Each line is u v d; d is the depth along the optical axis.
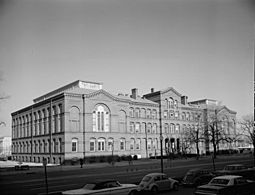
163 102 84.44
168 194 21.53
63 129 63.16
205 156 80.62
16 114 91.31
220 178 18.97
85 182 30.33
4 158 97.06
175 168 45.16
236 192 18.39
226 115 94.38
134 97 82.25
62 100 64.50
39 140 74.19
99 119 68.06
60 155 63.56
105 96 69.44
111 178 33.31
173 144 84.88
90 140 65.62
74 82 75.00
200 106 96.19
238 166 28.41
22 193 23.80
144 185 21.56
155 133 81.50
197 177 25.06
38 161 74.00
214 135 79.69
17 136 90.00
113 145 69.31
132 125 77.06
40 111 75.31
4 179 34.41
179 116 87.62
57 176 37.34
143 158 76.12
